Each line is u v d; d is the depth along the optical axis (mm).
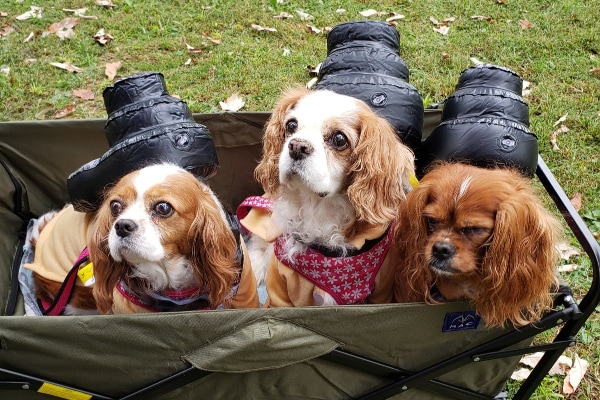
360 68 905
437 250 635
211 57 1625
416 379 716
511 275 629
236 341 625
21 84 1513
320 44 1667
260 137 1026
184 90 1498
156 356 646
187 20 1771
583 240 655
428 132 1019
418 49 1640
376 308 632
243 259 835
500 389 789
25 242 1028
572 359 948
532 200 641
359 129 741
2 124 990
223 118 1004
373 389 739
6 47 1643
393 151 757
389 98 851
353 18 1785
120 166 821
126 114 857
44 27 1743
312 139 716
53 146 1026
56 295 874
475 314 668
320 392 726
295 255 790
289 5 1846
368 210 740
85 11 1803
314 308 624
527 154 784
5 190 1024
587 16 1751
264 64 1591
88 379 669
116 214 716
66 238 894
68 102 1475
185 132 838
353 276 774
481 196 627
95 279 780
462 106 841
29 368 649
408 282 703
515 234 619
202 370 651
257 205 882
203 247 741
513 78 880
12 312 958
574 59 1588
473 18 1770
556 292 680
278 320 626
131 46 1667
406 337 670
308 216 778
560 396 906
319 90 816
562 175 1259
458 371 740
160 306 784
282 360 649
